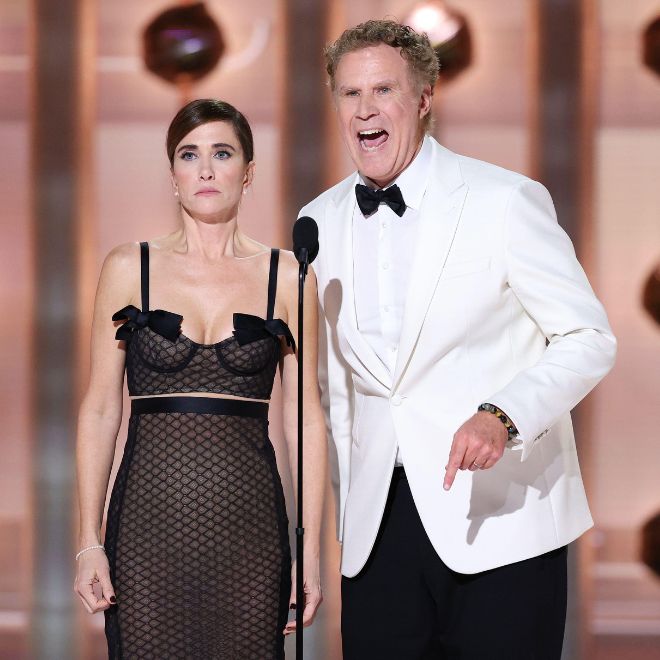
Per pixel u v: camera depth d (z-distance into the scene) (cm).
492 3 1933
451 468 863
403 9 1933
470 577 971
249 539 956
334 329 1045
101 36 1936
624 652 1747
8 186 1934
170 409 950
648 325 1942
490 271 973
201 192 971
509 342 989
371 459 1005
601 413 1941
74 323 1939
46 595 1903
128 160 1942
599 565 1916
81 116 1938
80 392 1939
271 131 1938
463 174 1010
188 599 941
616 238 1945
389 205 1009
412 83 1002
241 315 963
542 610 962
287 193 1936
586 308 942
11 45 1936
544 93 1939
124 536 945
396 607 1001
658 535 1916
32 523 1919
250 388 966
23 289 1938
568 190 1942
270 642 965
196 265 982
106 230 1942
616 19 1938
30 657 1708
